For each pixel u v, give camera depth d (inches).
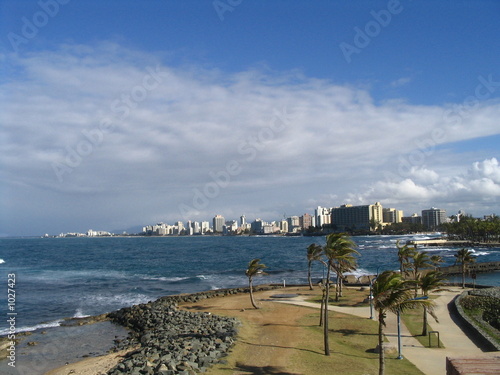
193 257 6215.6
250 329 1489.9
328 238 1238.9
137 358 1120.8
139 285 3154.5
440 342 1304.1
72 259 5984.3
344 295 2298.2
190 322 1631.4
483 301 1875.0
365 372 1021.2
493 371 547.2
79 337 1631.4
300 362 1096.2
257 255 6589.6
